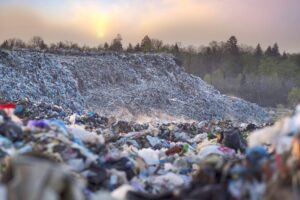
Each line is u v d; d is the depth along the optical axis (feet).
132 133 59.88
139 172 35.37
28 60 318.65
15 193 21.18
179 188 25.95
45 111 78.07
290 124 26.45
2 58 303.27
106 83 390.42
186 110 377.30
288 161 23.18
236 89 552.82
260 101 528.63
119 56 442.09
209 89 442.09
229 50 638.94
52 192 21.22
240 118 385.91
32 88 279.90
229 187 24.14
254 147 25.58
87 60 409.08
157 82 418.51
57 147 32.24
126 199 26.48
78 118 73.31
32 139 34.40
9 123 35.55
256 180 24.34
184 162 38.68
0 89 244.42
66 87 320.91
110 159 34.14
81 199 22.04
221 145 48.47
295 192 22.33
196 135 70.18
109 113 332.80
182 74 448.24
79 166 31.24
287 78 570.87
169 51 623.77
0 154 30.81
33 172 21.53
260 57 630.33
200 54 651.66
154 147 54.49
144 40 570.05
